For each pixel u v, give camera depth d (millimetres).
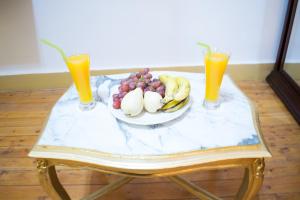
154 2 1294
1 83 1487
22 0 1260
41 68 1457
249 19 1348
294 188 866
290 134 1092
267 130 1119
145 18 1335
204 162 538
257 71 1491
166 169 553
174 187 888
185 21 1344
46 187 638
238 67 1479
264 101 1317
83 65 632
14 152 1059
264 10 1322
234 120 630
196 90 756
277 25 1362
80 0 1281
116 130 618
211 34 1387
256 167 572
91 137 601
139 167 535
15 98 1430
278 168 937
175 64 1473
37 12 1299
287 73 1376
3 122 1238
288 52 1356
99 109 693
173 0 1287
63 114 680
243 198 639
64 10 1304
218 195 853
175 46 1416
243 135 584
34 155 572
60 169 970
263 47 1426
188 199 846
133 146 572
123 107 617
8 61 1429
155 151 557
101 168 582
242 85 1469
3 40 1362
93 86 799
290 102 1237
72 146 580
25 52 1403
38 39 1369
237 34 1388
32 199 865
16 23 1320
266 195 846
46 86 1509
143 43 1405
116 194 872
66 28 1352
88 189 892
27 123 1225
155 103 619
